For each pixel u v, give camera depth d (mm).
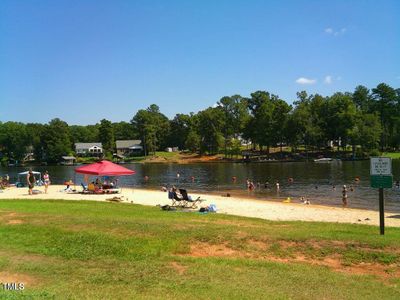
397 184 54625
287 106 131250
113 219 17719
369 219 27047
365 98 147625
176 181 72562
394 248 13633
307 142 132250
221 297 9352
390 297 9867
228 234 15227
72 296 9156
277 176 75562
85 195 41188
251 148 155250
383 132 127188
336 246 13984
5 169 127062
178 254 13516
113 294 9398
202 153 152375
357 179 62812
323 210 31938
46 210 21875
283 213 29625
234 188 57844
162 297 9258
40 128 165750
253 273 11359
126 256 12812
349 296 9789
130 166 128000
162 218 20406
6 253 12875
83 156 174375
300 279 10961
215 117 148500
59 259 12391
